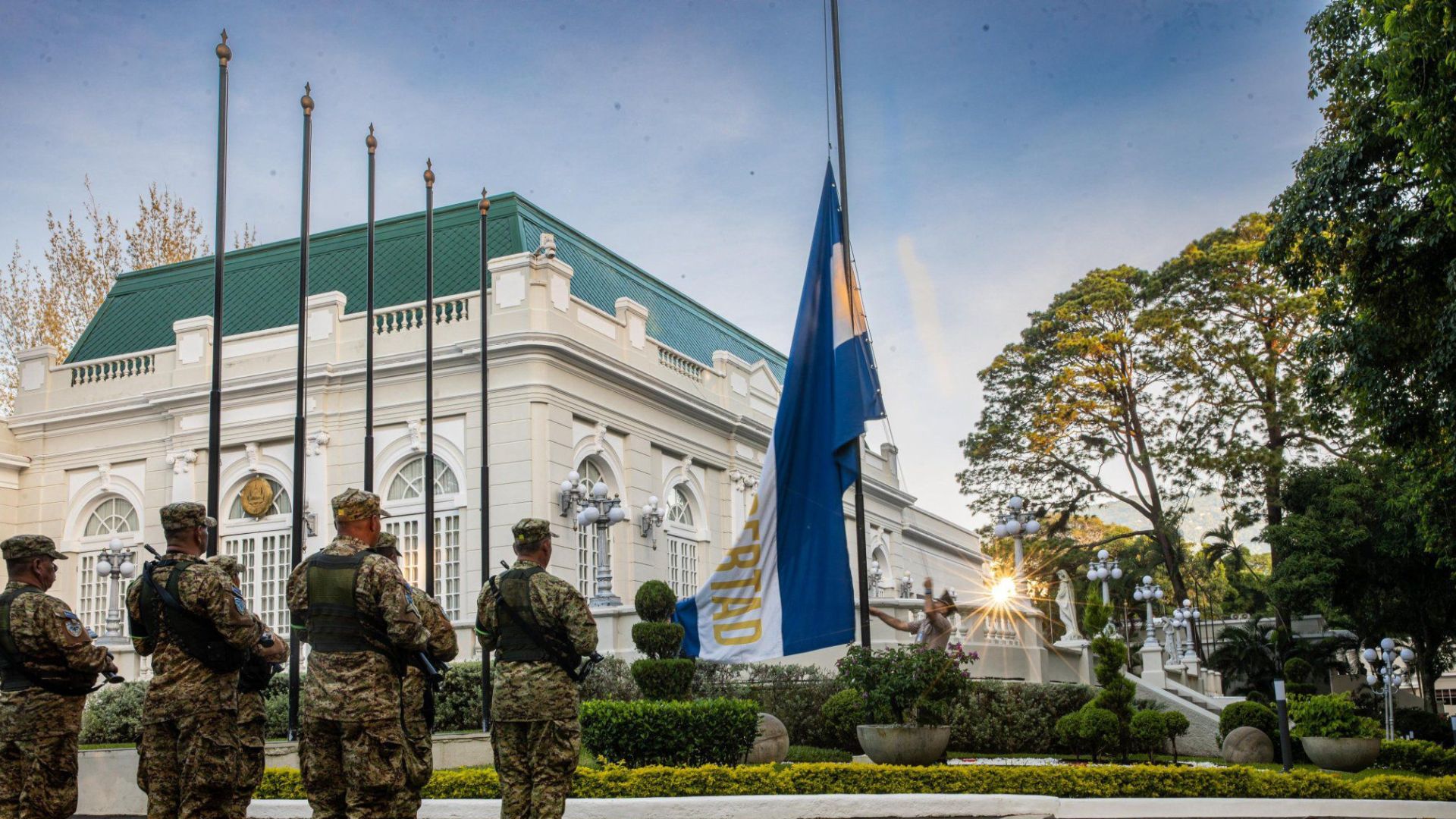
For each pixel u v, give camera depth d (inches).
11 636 314.0
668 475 1253.7
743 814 449.7
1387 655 1286.9
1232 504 1557.6
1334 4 827.4
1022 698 829.2
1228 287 1513.3
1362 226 792.9
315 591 288.4
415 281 1202.6
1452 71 608.7
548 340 1051.3
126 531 1194.0
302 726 288.7
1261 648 1626.5
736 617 546.3
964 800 464.4
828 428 564.1
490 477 1047.0
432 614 325.7
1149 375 1565.0
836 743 769.6
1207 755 952.3
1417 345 784.3
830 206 584.1
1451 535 904.3
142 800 488.4
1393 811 498.0
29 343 1648.6
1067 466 1621.6
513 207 1245.7
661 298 1517.0
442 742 588.1
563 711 318.7
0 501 1214.9
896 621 616.4
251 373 1147.9
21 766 314.7
